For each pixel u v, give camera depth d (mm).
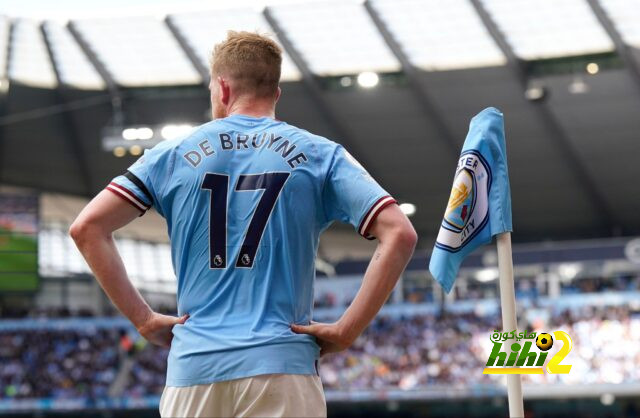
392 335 40438
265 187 3326
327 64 35031
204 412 3164
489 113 4328
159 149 3426
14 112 37344
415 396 36375
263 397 3115
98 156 40469
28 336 43250
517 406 4195
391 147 39469
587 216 42125
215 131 3430
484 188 4289
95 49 34094
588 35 31828
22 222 37969
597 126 36375
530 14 30891
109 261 3291
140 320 3340
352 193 3326
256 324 3193
